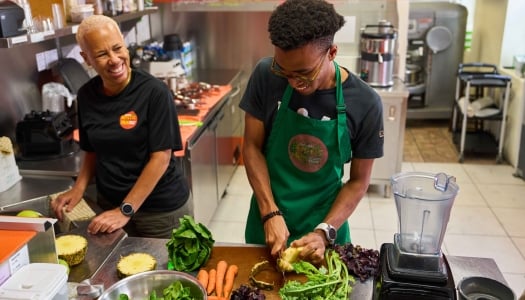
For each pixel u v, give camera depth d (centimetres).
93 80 193
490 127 513
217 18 450
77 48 312
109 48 172
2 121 239
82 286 126
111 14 275
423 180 127
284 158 158
